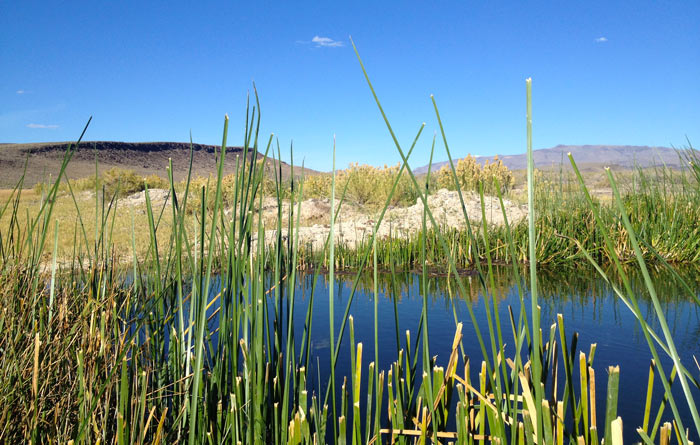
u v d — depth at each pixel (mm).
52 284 1226
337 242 6316
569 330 2850
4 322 1190
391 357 2463
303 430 1049
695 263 4961
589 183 12141
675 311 3207
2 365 1081
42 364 1099
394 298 1116
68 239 5785
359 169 12070
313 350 2605
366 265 5547
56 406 1065
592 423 981
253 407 1072
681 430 727
